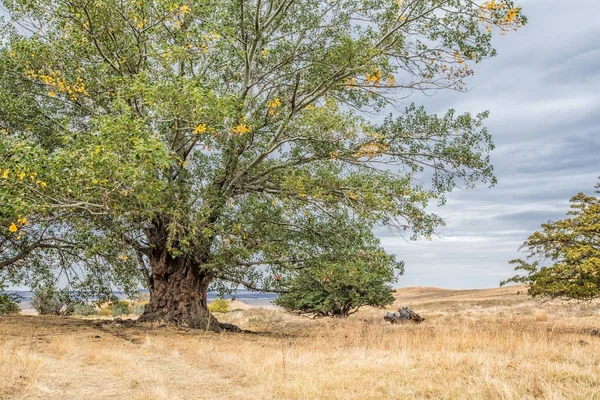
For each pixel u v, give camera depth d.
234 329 17.16
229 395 5.96
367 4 15.42
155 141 10.17
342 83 15.62
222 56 15.55
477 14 13.66
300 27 16.47
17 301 17.70
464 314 32.25
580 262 13.91
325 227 15.97
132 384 6.55
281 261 15.62
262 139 16.59
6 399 5.33
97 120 10.98
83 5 12.68
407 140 15.56
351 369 6.89
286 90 16.80
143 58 14.48
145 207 12.50
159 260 16.64
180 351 9.96
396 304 54.22
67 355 8.96
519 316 26.84
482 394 5.22
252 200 15.05
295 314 31.50
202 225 13.98
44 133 14.81
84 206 11.48
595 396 4.95
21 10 13.43
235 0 15.20
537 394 5.11
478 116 15.05
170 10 12.56
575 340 9.81
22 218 9.83
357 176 14.97
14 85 14.35
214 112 11.86
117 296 18.06
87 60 13.98
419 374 6.34
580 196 15.21
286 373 6.84
